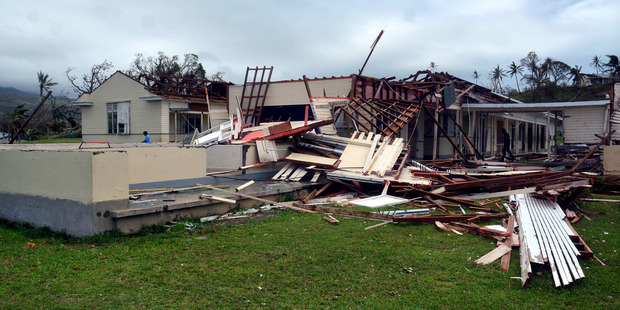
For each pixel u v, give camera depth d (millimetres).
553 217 8055
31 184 7871
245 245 6598
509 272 5512
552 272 5289
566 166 17109
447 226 7707
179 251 6273
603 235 7496
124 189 7277
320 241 6840
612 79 65500
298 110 18469
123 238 6863
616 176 13156
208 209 8648
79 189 6988
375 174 11719
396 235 7262
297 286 5012
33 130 38875
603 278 5344
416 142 21469
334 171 12031
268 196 10141
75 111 50375
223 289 4887
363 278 5285
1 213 8508
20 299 4551
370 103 16656
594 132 18891
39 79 51656
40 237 7180
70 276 5230
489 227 7418
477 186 10266
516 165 17906
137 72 48781
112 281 5082
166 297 4652
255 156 12750
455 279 5273
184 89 26500
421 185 10758
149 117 23828
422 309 4438
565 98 60688
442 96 19734
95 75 51188
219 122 19625
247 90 19875
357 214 8602
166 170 9727
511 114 28750
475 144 24219
